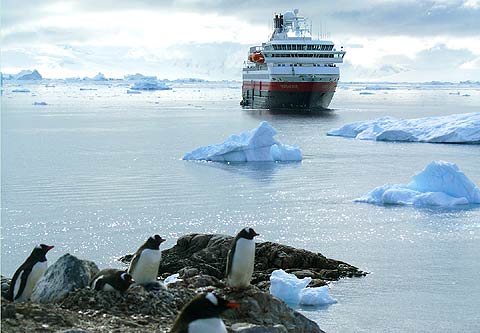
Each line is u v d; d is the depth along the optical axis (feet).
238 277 51.29
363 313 70.79
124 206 130.31
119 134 297.53
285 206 132.46
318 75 407.64
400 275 85.25
